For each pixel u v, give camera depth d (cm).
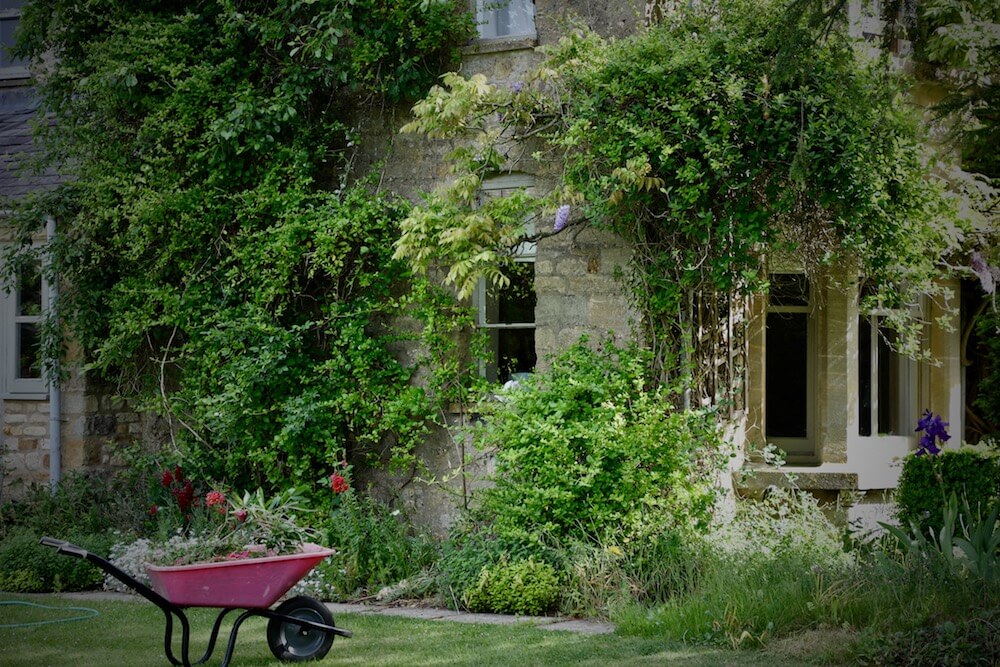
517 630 759
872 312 1084
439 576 891
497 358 1066
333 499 1032
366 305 1054
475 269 952
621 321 973
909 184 961
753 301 1102
